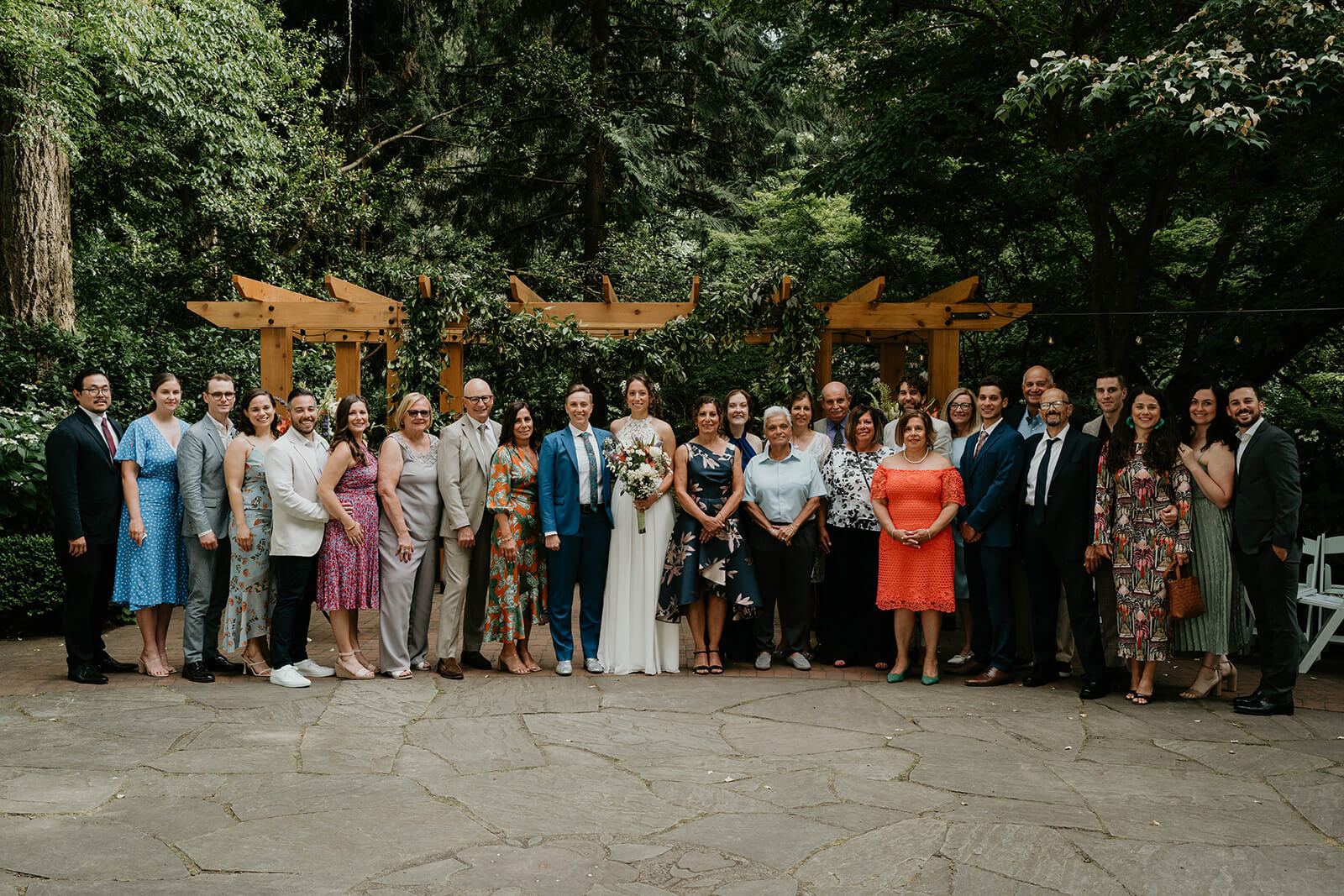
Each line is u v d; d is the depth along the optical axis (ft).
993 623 18.33
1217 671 17.26
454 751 13.79
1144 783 12.53
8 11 28.73
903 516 18.20
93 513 17.80
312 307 24.80
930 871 9.83
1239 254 30.22
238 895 9.18
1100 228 29.84
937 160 30.68
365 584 18.01
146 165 41.81
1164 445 16.62
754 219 56.49
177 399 18.47
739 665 19.88
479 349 25.89
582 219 58.49
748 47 55.67
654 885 9.47
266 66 45.39
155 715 15.49
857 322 24.68
